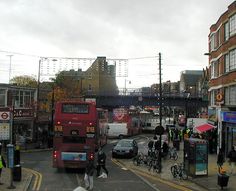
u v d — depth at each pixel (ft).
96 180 87.61
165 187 79.71
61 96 233.55
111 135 239.50
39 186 77.92
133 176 94.48
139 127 278.05
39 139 180.24
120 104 270.46
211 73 166.50
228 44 136.56
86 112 98.27
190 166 91.56
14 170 81.66
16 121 172.76
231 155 96.37
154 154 115.85
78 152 97.40
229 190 75.20
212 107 162.30
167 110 439.63
